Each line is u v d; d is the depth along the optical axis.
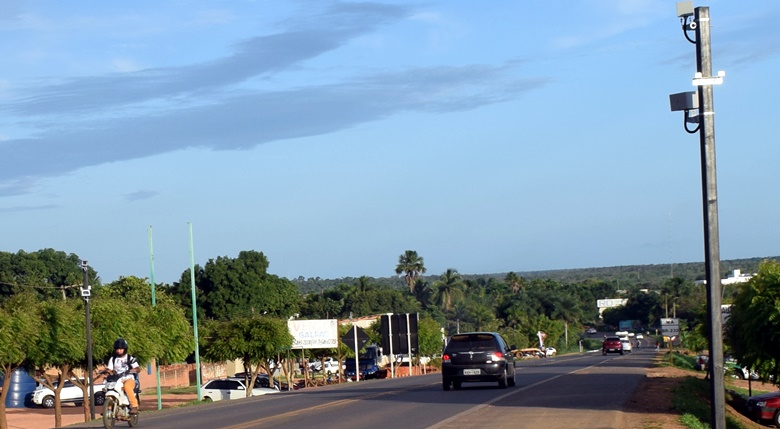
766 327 25.61
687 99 14.38
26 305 35.00
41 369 36.75
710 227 14.27
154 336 41.59
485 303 170.12
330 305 133.25
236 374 74.56
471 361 27.92
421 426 17.12
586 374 37.88
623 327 181.75
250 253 102.94
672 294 165.62
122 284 91.38
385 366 78.38
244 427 18.14
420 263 160.12
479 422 17.59
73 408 53.84
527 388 28.39
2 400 35.06
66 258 94.25
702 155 14.33
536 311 158.62
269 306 102.31
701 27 14.23
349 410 21.81
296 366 87.00
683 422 17.48
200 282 101.25
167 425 19.73
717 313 14.23
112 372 19.52
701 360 58.00
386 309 139.00
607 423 17.00
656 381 31.94
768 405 33.56
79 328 36.38
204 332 53.66
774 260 27.28
